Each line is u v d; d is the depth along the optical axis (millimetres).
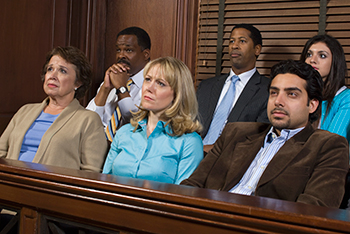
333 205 1229
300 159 1374
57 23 3041
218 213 763
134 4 3084
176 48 2939
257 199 813
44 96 3041
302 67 1459
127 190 855
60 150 1820
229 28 2861
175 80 1696
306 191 1289
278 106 1460
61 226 1025
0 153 1975
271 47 2748
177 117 1700
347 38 2553
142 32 2861
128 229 872
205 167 1603
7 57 2723
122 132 1798
